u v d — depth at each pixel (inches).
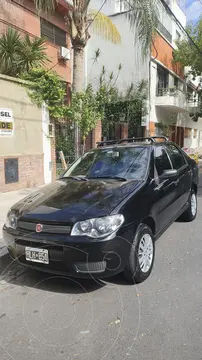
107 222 121.4
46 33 550.9
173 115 872.3
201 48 716.7
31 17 504.7
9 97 315.0
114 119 681.0
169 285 135.0
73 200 137.4
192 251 174.9
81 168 186.1
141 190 144.8
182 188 204.8
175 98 721.0
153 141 203.0
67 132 430.0
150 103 677.3
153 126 710.5
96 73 730.8
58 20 570.6
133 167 168.1
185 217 234.2
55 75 384.8
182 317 111.1
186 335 101.0
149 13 356.5
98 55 699.4
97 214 122.9
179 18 829.2
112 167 174.2
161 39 704.4
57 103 384.5
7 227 140.5
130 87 665.0
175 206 189.8
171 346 95.9
